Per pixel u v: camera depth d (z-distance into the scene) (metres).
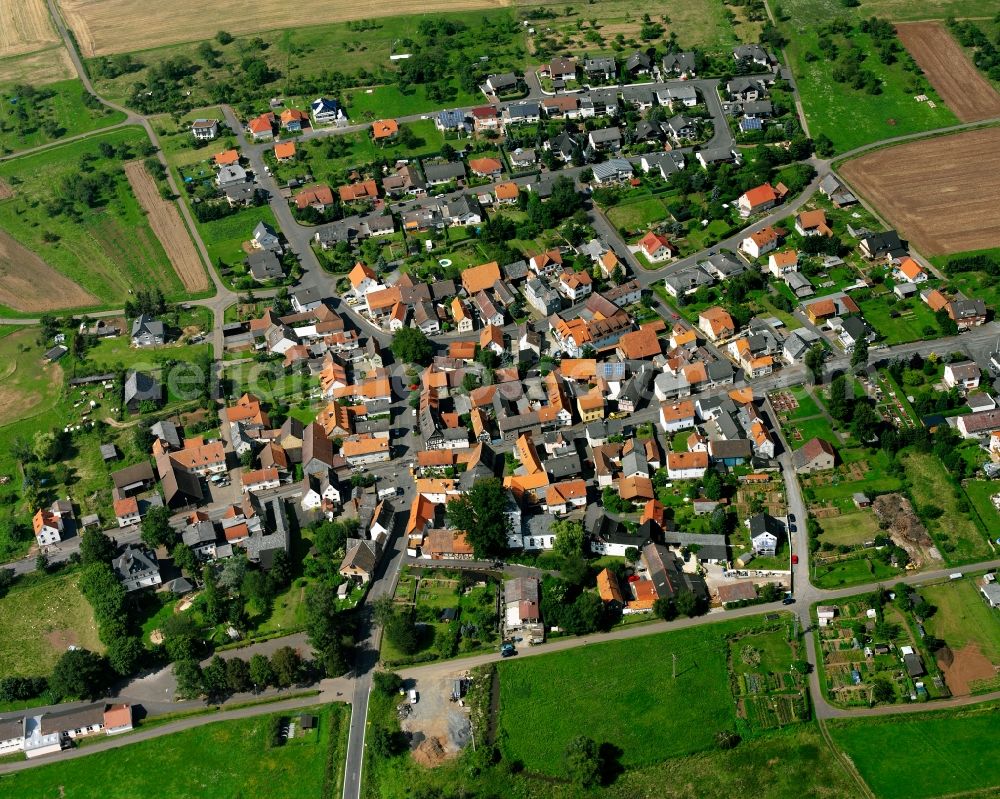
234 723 188.62
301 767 180.00
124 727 189.50
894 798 166.00
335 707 188.88
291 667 190.88
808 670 186.50
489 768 175.75
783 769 171.88
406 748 180.75
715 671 187.50
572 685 187.88
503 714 184.38
